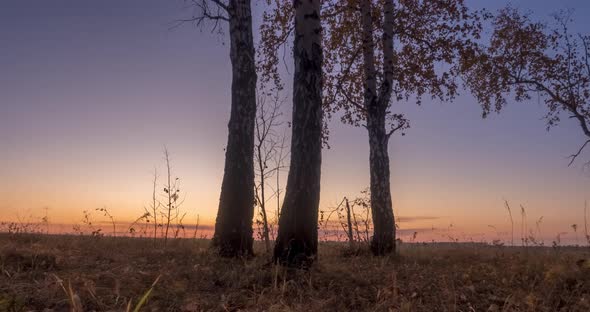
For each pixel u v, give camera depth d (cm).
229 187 1169
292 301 675
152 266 891
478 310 662
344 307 659
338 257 1363
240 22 1250
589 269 832
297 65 985
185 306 630
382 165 1516
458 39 1680
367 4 1642
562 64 2095
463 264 1135
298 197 929
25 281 687
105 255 1008
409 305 638
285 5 1736
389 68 1590
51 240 1199
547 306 671
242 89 1216
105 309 588
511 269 945
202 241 1399
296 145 955
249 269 843
